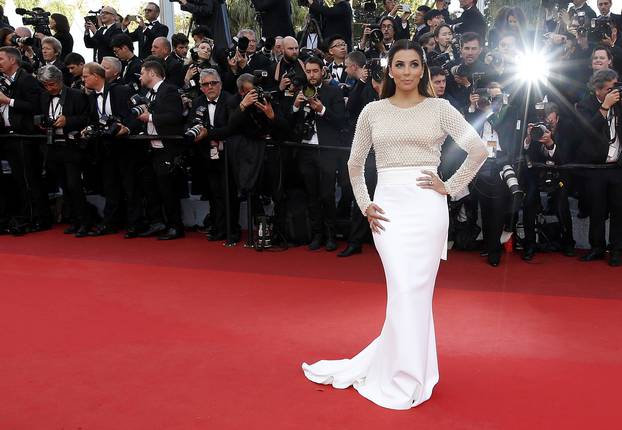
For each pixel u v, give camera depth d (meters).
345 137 6.64
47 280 5.72
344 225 7.05
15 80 7.67
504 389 3.47
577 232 6.80
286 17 8.77
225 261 6.33
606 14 7.46
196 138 6.70
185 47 8.21
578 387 3.49
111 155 7.50
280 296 5.18
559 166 6.18
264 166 6.77
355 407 3.26
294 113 6.54
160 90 7.08
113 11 9.30
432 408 3.25
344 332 4.35
